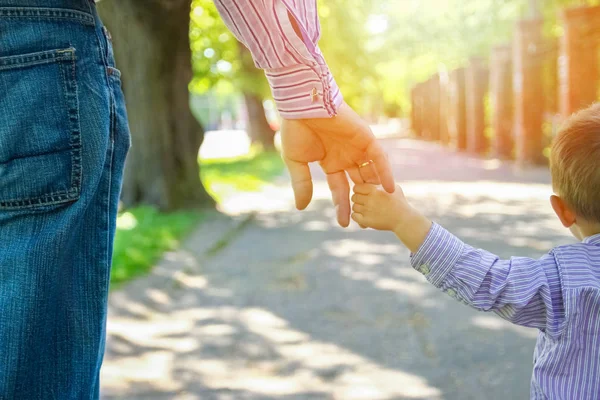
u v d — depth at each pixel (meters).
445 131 34.38
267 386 3.84
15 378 1.54
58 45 1.62
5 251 1.56
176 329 4.96
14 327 1.54
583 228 1.87
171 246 8.11
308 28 1.74
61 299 1.64
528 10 20.27
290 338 4.71
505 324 4.86
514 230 9.22
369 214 1.90
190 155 12.08
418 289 5.95
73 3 1.66
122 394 3.72
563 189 1.88
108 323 5.10
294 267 7.10
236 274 6.82
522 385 3.74
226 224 10.20
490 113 26.81
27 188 1.58
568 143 1.85
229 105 68.38
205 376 4.00
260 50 1.76
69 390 1.64
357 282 6.31
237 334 4.82
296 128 1.86
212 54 21.78
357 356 4.30
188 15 11.84
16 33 1.59
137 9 11.46
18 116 1.58
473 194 13.67
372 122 89.81
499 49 22.38
